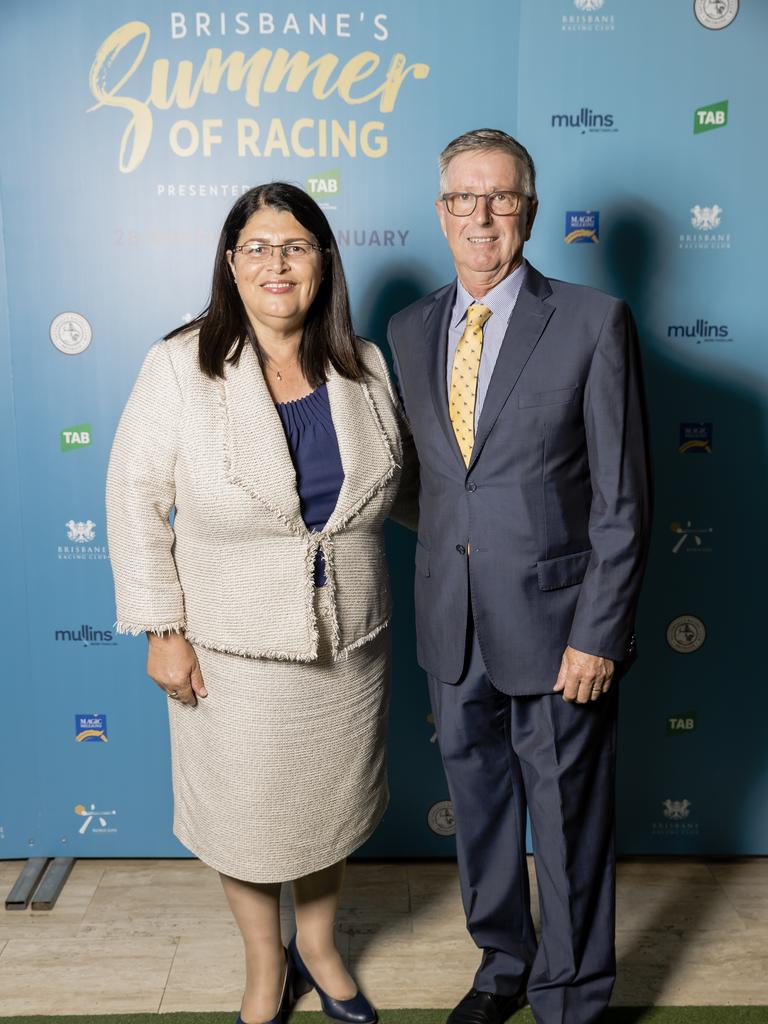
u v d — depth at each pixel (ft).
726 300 7.54
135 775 8.19
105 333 7.54
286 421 5.57
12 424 7.63
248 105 7.25
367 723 6.01
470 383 5.71
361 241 7.46
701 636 8.04
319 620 5.59
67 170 7.30
